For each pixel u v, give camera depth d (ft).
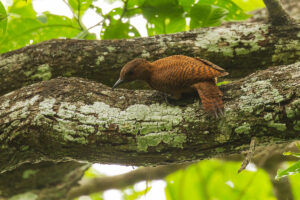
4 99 27.89
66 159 27.30
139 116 25.08
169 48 34.22
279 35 34.06
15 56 34.30
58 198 44.68
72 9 38.91
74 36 41.75
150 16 38.42
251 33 34.30
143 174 45.83
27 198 43.16
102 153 25.71
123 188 46.68
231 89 25.09
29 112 26.30
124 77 28.04
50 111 25.91
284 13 34.27
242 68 34.50
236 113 23.89
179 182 51.37
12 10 44.86
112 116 25.31
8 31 40.81
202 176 50.57
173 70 25.14
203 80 24.44
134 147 24.93
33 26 40.88
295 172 25.08
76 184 45.98
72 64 33.91
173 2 38.22
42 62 33.99
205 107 23.43
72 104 26.18
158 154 25.14
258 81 24.88
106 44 34.60
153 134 24.62
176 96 26.05
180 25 40.22
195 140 24.32
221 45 34.06
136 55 34.09
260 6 56.54
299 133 23.27
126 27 39.22
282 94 23.54
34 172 41.63
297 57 33.94
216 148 24.56
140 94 26.73
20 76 33.94
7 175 40.88
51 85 27.71
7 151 26.94
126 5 38.04
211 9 37.99
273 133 23.57
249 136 23.79
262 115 23.49
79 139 25.27
